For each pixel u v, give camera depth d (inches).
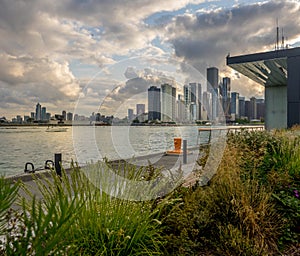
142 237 98.4
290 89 670.5
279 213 140.4
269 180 170.4
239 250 104.9
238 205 121.6
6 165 281.7
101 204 98.9
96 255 86.7
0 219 70.7
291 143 236.8
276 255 115.9
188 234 114.3
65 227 69.8
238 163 180.9
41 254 60.6
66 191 95.3
